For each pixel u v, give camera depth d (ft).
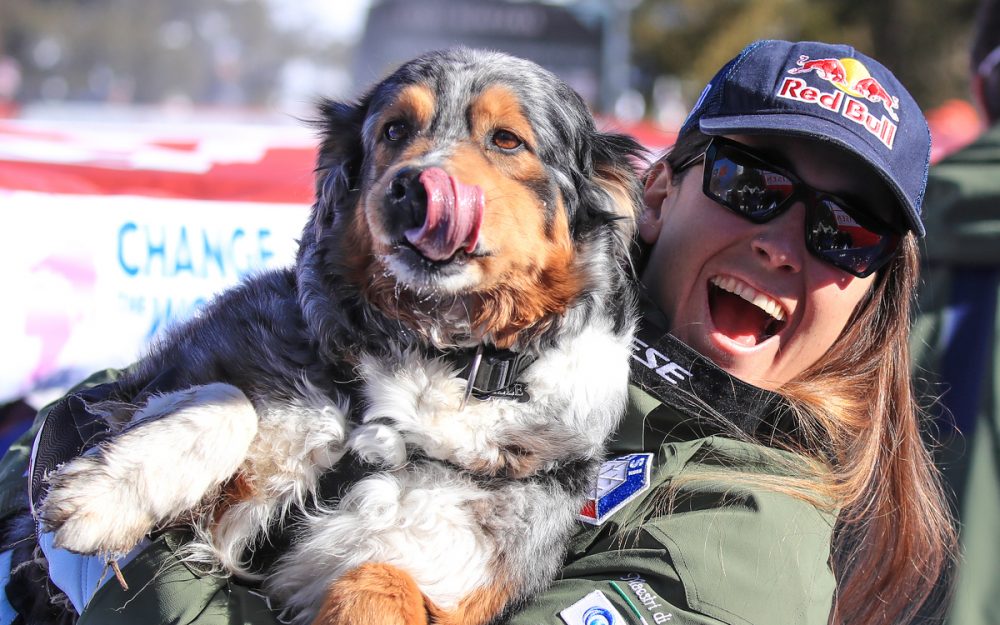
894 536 8.50
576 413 7.89
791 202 8.17
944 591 9.08
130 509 6.77
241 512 7.34
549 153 8.30
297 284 8.51
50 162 9.76
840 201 8.17
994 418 9.41
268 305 8.40
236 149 12.21
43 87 128.77
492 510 7.44
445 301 7.79
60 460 7.68
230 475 7.22
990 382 9.52
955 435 9.65
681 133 9.18
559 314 8.09
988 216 9.77
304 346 8.01
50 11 132.16
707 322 8.65
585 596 6.88
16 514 8.67
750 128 7.97
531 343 8.01
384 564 7.07
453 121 8.09
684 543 7.02
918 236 8.64
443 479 7.57
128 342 9.84
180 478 6.95
